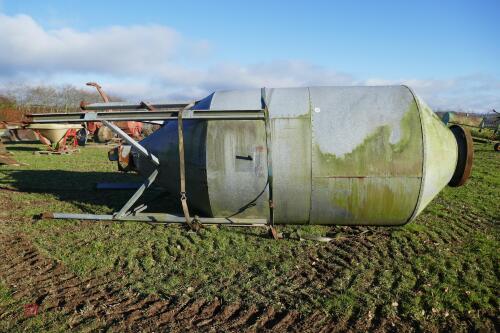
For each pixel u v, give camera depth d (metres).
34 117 5.10
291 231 5.08
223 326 3.09
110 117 4.86
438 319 3.24
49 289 3.66
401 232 5.15
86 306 3.34
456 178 5.16
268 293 3.59
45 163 12.22
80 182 8.87
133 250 4.52
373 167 4.43
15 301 3.45
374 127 4.45
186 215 4.87
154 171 5.30
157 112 4.66
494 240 5.01
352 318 3.24
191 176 4.80
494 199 7.30
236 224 4.92
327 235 5.02
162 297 3.53
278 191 4.54
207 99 5.10
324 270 4.06
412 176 4.42
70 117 5.01
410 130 4.44
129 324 3.11
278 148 4.45
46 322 3.14
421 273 4.01
